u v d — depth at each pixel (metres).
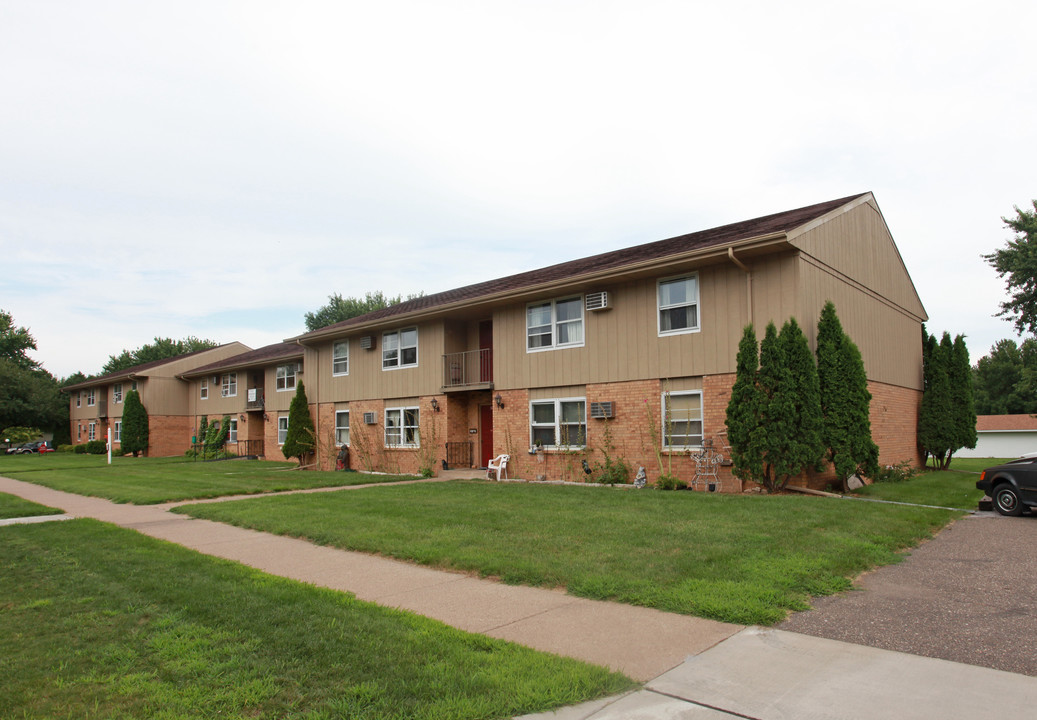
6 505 13.71
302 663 4.48
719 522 9.34
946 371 20.28
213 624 5.34
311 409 26.64
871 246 17.55
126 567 7.52
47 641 5.00
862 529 8.83
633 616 5.59
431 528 9.53
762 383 13.14
